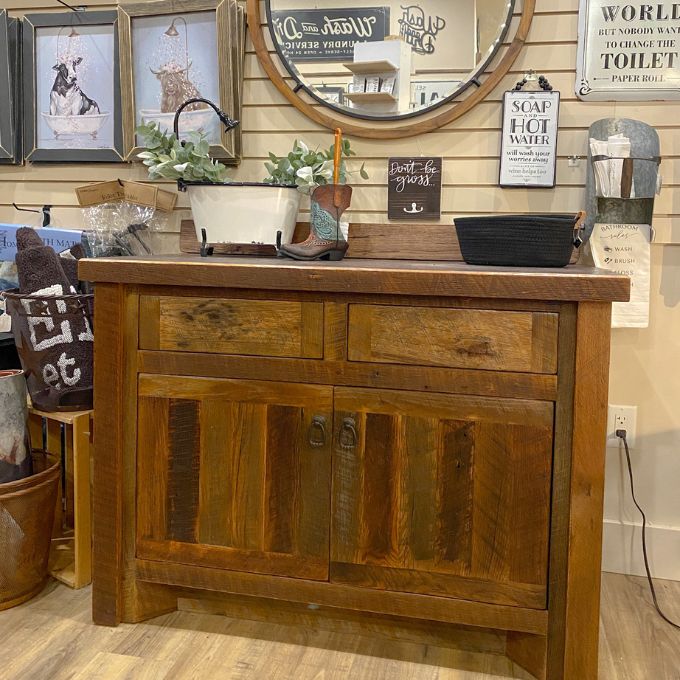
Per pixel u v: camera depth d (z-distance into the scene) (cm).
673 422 207
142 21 221
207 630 175
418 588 160
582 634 152
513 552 154
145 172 230
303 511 164
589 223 197
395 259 207
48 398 190
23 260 192
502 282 147
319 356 160
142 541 173
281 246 188
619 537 212
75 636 171
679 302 204
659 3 196
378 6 209
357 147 215
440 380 154
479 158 209
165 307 167
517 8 202
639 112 201
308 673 158
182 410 168
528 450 152
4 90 231
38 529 183
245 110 221
